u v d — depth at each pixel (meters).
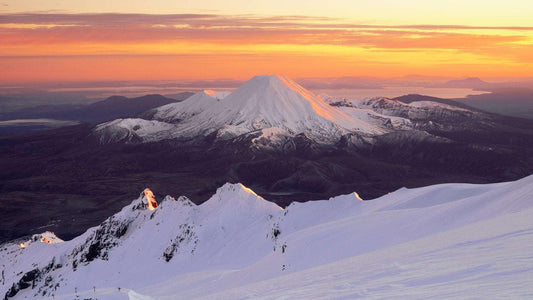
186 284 152.88
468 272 40.53
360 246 111.25
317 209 193.50
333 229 131.12
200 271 183.00
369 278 49.16
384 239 111.12
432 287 37.81
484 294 32.03
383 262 58.09
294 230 187.62
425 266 48.06
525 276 35.22
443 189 158.38
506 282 34.41
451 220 108.94
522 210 83.31
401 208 151.75
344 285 48.06
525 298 29.47
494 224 67.50
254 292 65.56
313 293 47.78
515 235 54.25
